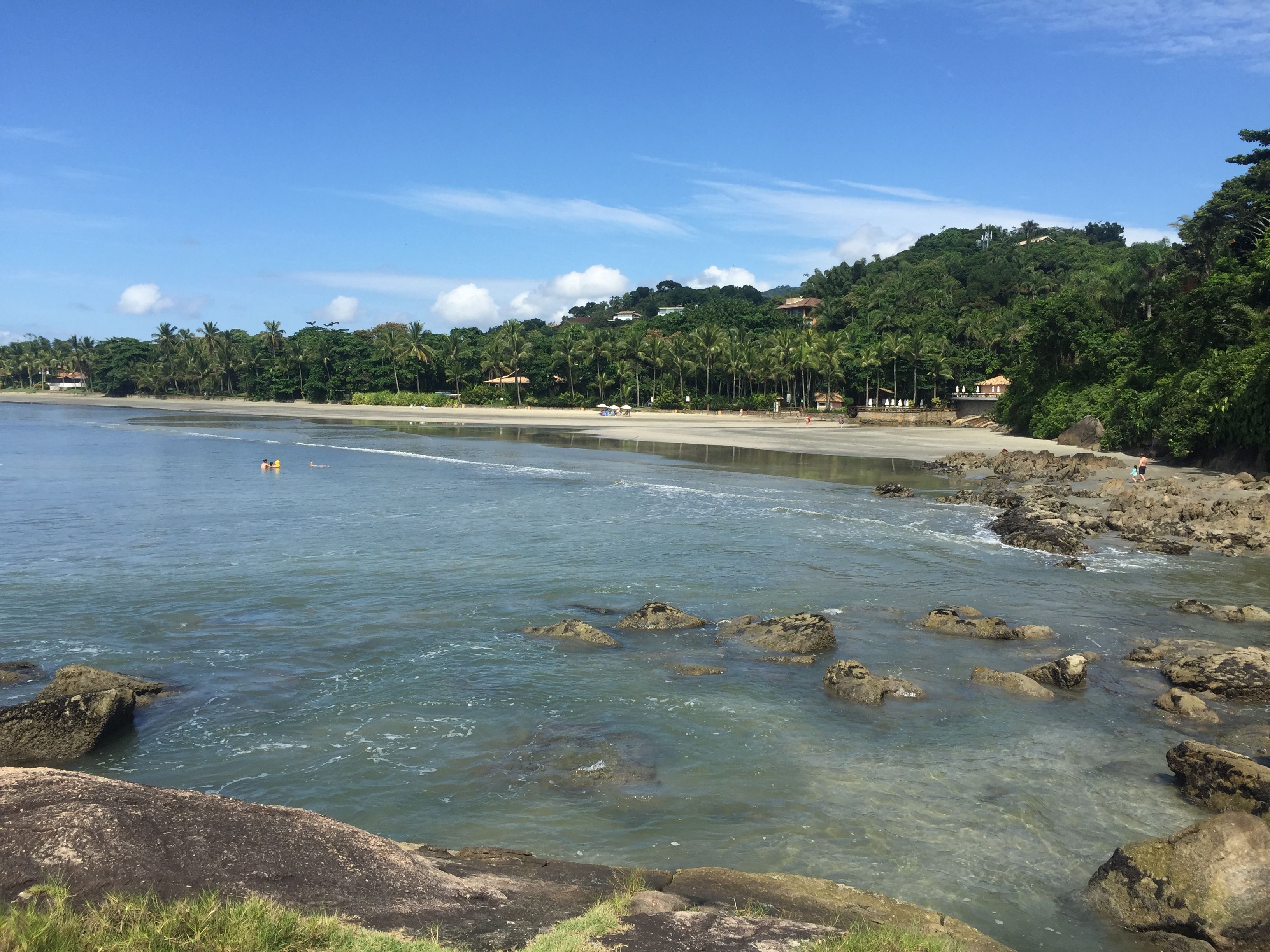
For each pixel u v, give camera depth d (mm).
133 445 77125
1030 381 86500
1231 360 52062
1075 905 9250
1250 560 27422
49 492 44344
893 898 9117
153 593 23078
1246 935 8305
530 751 13312
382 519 35281
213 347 196625
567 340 158750
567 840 10578
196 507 38750
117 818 7625
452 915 7352
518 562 26922
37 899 6430
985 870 9961
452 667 17281
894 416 108125
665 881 8969
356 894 7438
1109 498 41812
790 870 9945
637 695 15758
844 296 186125
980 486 45906
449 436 90188
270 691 15930
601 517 35406
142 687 15594
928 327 143875
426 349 169750
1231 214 80125
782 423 114000
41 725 13031
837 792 11930
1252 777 10953
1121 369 73688
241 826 8047
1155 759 13055
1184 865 8797
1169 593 23328
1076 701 15523
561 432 96562
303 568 26141
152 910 6465
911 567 26297
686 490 44156
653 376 157375
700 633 19703
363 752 13242
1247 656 16141
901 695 15648
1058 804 11602
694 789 12023
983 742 13672
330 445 77500
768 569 26047
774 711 14992
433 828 10867
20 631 19625
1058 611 21500
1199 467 52031
